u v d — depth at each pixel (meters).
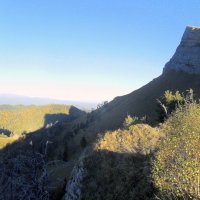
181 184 15.34
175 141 17.23
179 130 18.92
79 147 112.00
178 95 59.44
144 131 27.12
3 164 25.98
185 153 16.19
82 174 24.55
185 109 23.81
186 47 171.12
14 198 24.03
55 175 41.03
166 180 16.30
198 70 160.62
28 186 24.39
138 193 21.08
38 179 25.73
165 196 16.16
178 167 15.74
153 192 20.23
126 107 159.00
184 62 167.12
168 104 57.62
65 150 116.75
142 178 21.97
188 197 15.05
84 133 148.00
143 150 24.80
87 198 23.25
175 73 168.50
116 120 151.00
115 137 26.80
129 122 64.81
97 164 24.72
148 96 159.12
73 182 25.30
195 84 154.50
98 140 27.03
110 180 23.36
